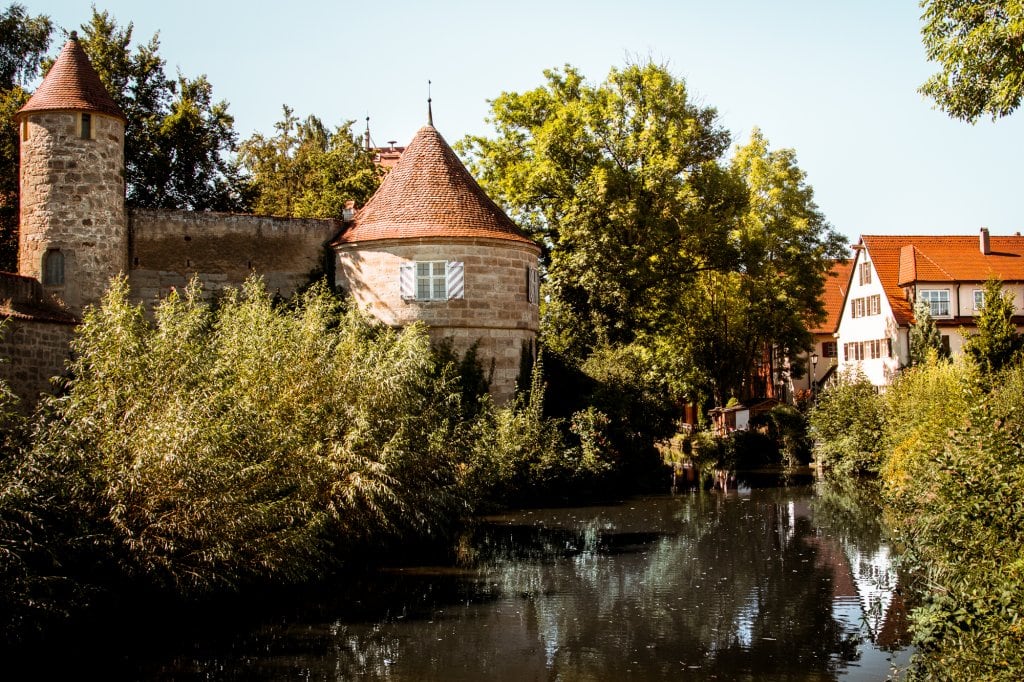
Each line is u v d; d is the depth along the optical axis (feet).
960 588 34.83
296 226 103.09
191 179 130.52
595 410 100.78
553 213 126.62
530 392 96.63
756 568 58.95
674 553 63.77
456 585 54.60
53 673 38.91
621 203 116.78
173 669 39.70
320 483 56.95
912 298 163.84
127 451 45.14
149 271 96.63
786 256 147.23
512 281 98.58
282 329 59.21
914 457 63.77
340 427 58.65
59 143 88.22
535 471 88.53
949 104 71.31
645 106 124.57
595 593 52.75
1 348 72.28
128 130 124.57
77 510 43.06
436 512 63.10
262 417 52.80
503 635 44.78
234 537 46.70
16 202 113.50
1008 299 127.65
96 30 126.21
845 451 108.99
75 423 44.75
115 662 40.42
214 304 98.12
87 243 88.74
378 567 59.11
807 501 88.02
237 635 44.45
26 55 128.98
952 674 32.35
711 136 131.75
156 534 44.32
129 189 126.31
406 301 94.84
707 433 139.74
